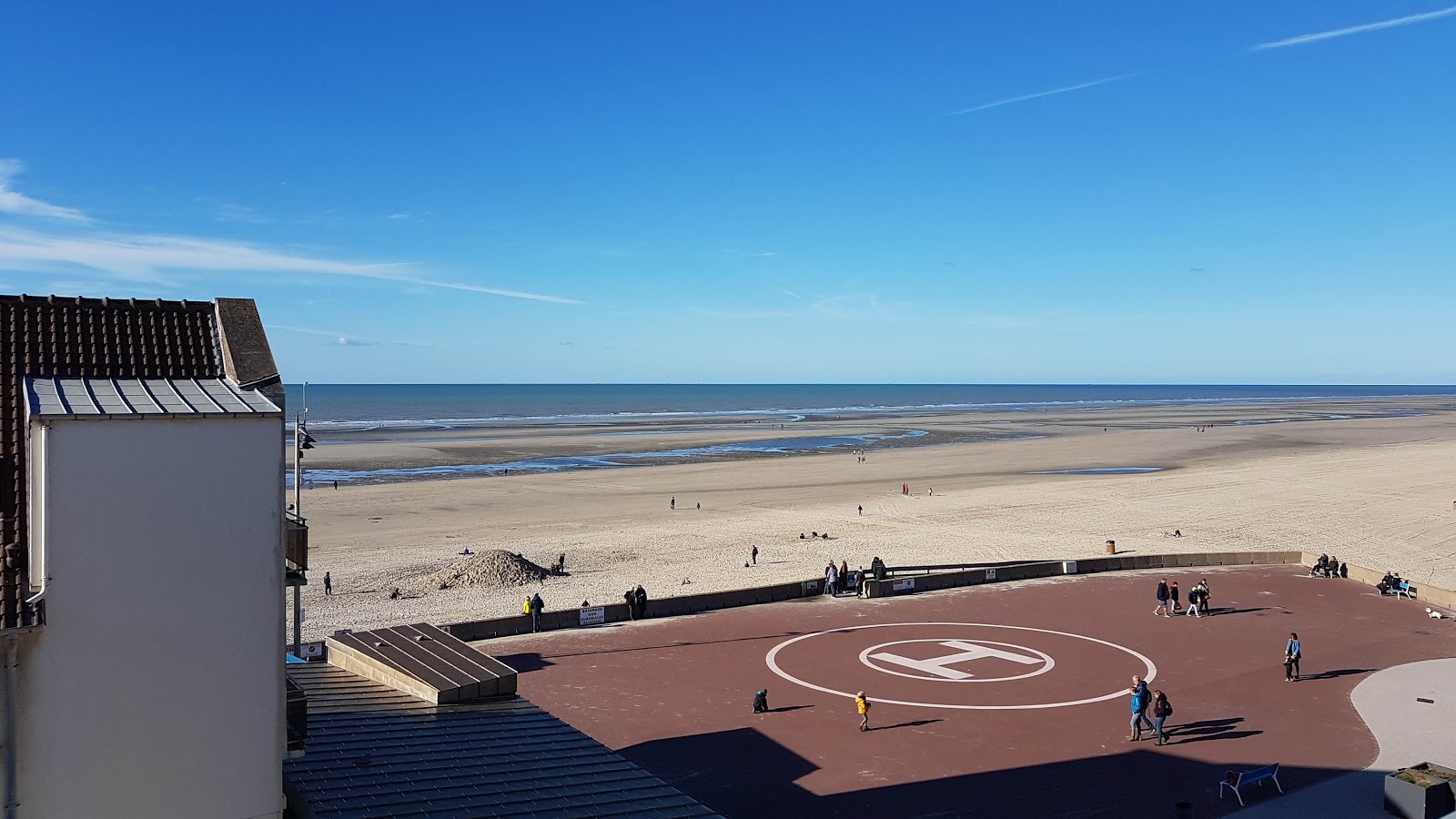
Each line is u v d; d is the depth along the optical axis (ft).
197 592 42.52
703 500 298.56
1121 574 178.60
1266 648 127.03
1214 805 78.95
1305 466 394.73
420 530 240.73
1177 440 559.38
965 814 77.46
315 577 184.24
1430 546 224.33
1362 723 98.27
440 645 90.43
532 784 60.85
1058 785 82.99
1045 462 419.95
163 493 41.73
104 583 40.55
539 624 135.85
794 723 98.53
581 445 508.53
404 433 600.80
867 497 305.12
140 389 45.70
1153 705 102.78
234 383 48.16
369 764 61.36
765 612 148.05
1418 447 495.41
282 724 44.96
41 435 39.63
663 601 145.79
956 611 148.77
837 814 77.51
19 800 39.17
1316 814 77.20
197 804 42.75
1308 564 190.29
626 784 63.00
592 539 228.43
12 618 38.63
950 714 101.09
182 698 42.32
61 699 39.86
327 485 325.62
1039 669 117.29
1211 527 248.52
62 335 49.67
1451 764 87.92
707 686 110.73
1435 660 121.49
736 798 80.48
